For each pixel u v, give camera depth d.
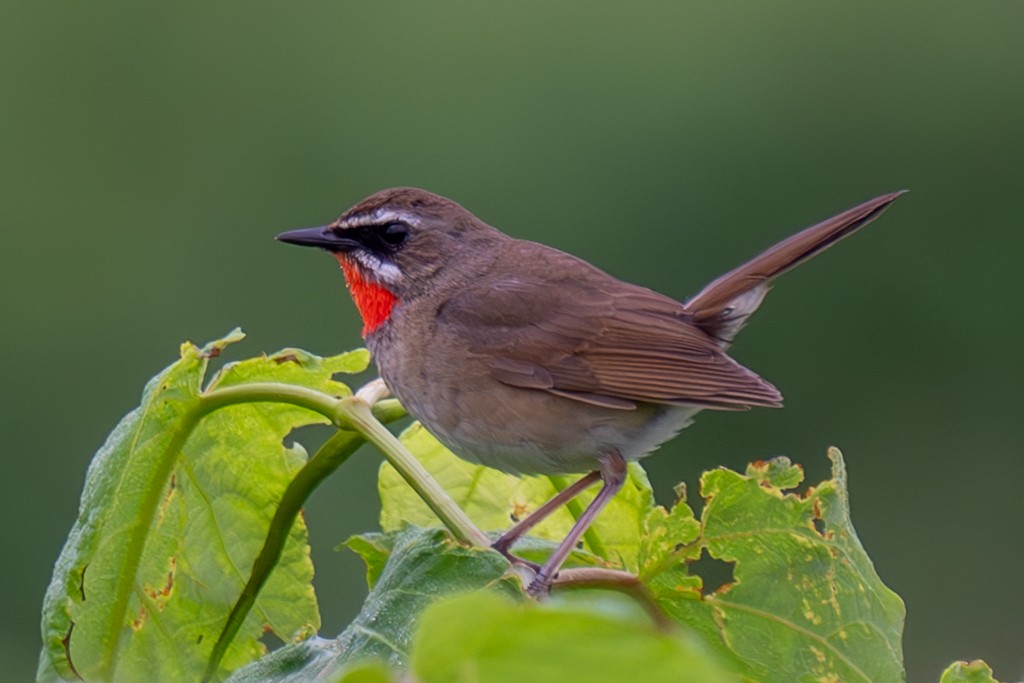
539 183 16.81
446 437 7.70
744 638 5.91
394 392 7.97
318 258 17.16
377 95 17.56
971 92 16.50
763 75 16.61
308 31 17.89
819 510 5.82
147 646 6.20
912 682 14.98
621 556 7.12
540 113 17.00
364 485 13.88
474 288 7.98
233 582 6.28
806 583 5.84
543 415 7.49
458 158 17.06
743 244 16.44
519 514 7.55
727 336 8.11
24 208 17.64
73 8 18.08
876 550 15.66
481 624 2.56
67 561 5.52
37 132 18.00
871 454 15.76
